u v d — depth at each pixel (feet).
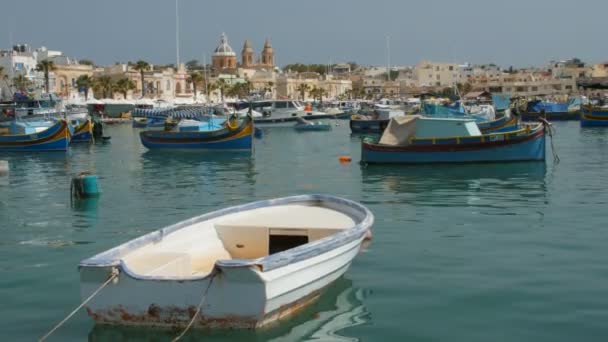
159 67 516.32
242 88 495.41
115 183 103.30
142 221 69.00
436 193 85.40
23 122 191.62
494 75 641.40
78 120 218.38
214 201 83.35
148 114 290.15
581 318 36.83
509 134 116.47
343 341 34.01
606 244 53.98
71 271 48.08
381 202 78.84
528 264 48.01
